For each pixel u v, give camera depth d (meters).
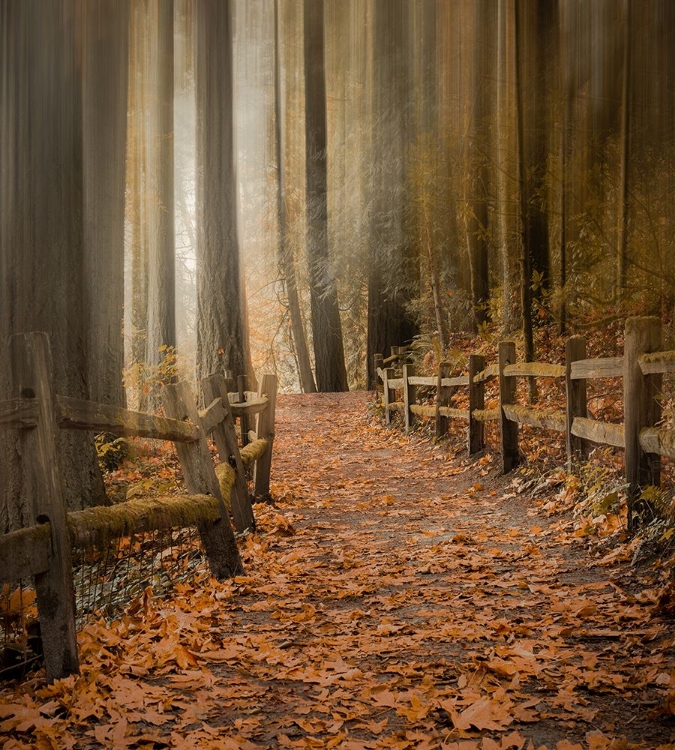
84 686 3.47
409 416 14.41
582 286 13.26
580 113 13.85
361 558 6.23
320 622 4.60
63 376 8.43
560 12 14.18
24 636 3.81
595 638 3.98
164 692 3.49
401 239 17.97
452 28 17.14
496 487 8.84
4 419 3.52
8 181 8.38
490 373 9.77
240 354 17.14
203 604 4.94
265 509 8.30
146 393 12.55
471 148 15.41
